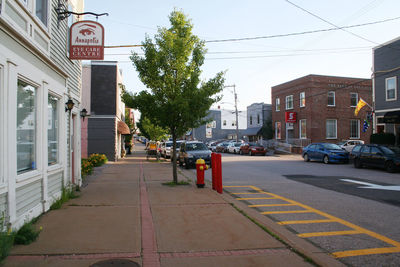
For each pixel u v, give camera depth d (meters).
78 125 10.76
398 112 20.66
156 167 18.89
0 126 4.86
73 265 4.10
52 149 7.97
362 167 18.70
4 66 4.93
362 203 8.61
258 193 10.29
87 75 23.56
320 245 5.25
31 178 6.02
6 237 4.48
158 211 7.18
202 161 10.74
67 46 9.20
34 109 6.56
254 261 4.42
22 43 5.66
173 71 11.10
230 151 39.00
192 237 5.38
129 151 37.66
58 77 8.24
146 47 10.91
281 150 35.12
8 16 5.16
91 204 7.82
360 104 25.34
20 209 5.62
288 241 5.20
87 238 5.18
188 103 10.36
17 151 5.70
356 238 5.64
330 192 10.39
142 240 5.16
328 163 22.08
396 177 14.10
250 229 5.88
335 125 32.72
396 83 21.64
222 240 5.25
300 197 9.55
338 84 32.88
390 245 5.27
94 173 15.28
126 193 9.49
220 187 9.83
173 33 11.03
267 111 43.88
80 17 11.57
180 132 11.20
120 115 29.17
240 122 65.81
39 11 7.00
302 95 33.31
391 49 22.02
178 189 10.35
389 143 20.53
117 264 4.18
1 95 4.89
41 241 5.00
